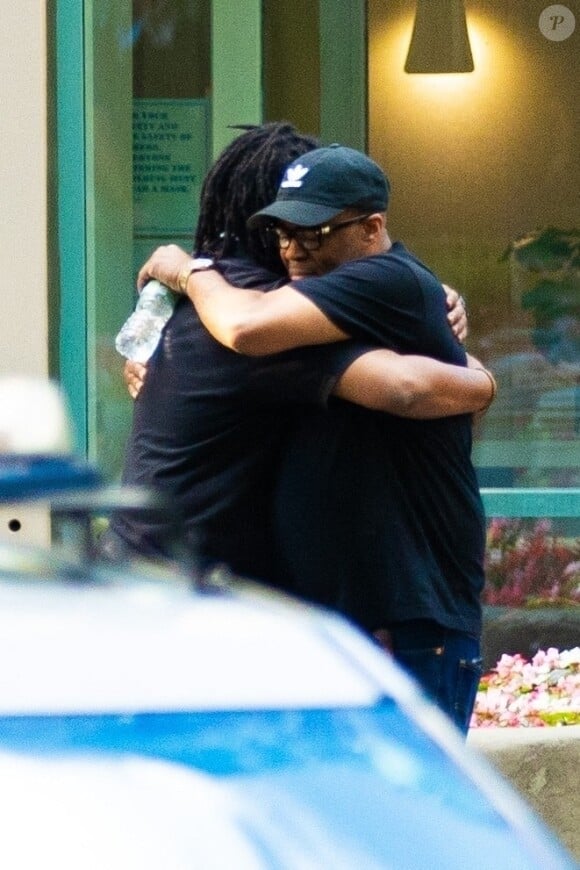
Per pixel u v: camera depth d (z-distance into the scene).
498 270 24.97
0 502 7.26
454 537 14.81
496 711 21.41
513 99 24.92
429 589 14.43
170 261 15.16
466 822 6.93
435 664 14.53
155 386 14.84
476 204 24.97
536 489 24.84
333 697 7.38
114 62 23.44
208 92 23.92
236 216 15.24
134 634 7.52
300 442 14.32
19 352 22.30
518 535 24.75
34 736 6.95
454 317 15.75
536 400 24.95
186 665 7.36
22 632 7.44
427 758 7.24
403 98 24.86
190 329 14.72
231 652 7.50
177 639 7.52
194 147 23.81
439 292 14.91
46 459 7.34
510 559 24.70
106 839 6.57
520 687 22.30
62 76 22.91
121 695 7.15
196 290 14.67
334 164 14.55
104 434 23.00
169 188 23.69
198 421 14.46
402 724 7.39
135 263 23.58
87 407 23.00
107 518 15.91
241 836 6.66
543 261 24.92
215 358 14.41
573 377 24.89
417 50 24.84
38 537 20.14
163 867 6.47
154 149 23.67
